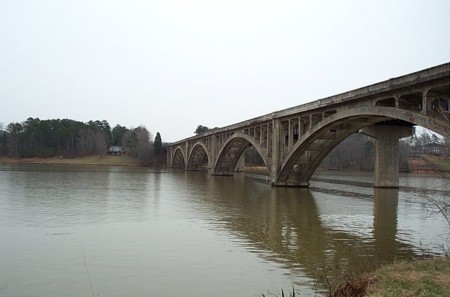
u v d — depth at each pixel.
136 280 12.63
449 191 41.66
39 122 140.12
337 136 39.34
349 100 31.23
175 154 123.69
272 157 47.78
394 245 17.77
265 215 25.91
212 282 12.56
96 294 11.38
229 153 75.56
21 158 132.62
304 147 41.00
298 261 14.95
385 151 46.34
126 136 151.12
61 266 13.89
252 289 11.98
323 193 41.22
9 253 15.41
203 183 55.53
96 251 15.99
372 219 25.11
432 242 18.47
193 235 19.34
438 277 10.27
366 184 56.62
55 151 138.62
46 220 22.58
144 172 89.44
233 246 17.19
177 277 12.98
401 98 26.19
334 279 12.70
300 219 24.58
